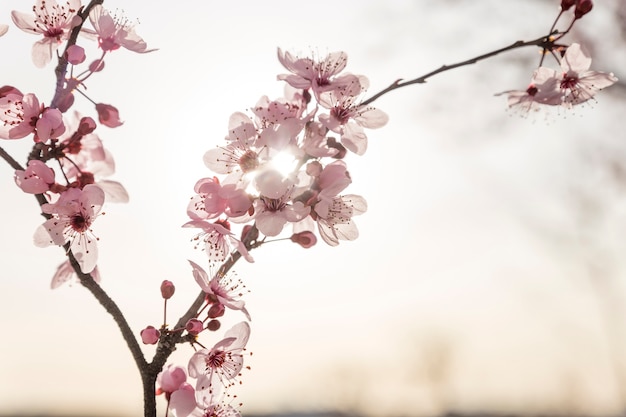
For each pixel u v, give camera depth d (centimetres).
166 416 40
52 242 41
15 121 41
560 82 45
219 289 40
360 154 42
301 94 42
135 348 39
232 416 41
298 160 40
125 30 42
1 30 42
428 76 42
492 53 43
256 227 40
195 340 39
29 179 41
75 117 43
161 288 40
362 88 42
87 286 40
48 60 43
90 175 43
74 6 43
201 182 40
